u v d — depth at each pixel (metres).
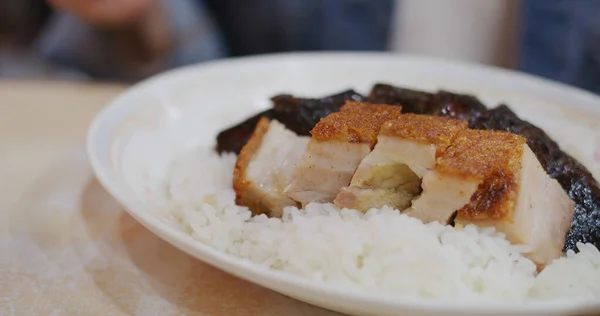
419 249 0.23
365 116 0.27
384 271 0.23
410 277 0.23
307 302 0.23
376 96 0.31
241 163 0.28
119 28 0.61
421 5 0.65
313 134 0.26
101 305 0.25
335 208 0.26
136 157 0.31
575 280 0.23
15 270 0.27
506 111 0.29
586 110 0.36
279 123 0.30
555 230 0.25
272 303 0.25
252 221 0.27
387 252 0.23
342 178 0.26
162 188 0.30
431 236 0.24
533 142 0.28
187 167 0.31
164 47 0.62
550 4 0.55
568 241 0.26
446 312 0.21
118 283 0.26
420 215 0.25
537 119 0.36
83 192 0.32
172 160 0.33
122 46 0.63
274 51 0.65
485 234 0.24
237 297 0.25
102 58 0.64
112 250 0.28
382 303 0.21
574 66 0.56
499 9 0.63
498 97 0.38
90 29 0.62
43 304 0.25
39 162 0.35
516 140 0.25
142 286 0.26
